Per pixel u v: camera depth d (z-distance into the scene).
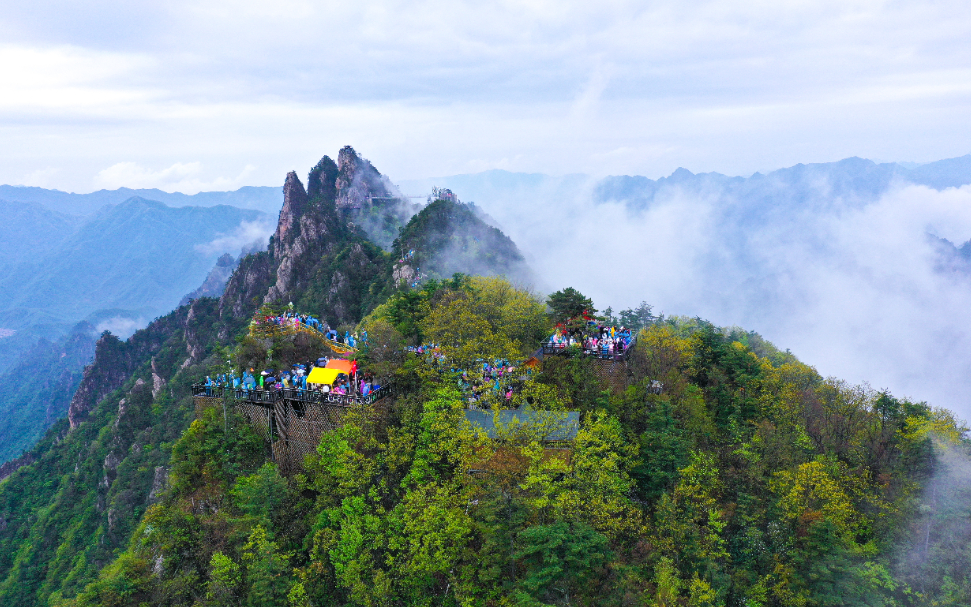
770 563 51.25
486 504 46.19
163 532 54.72
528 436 50.78
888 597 49.22
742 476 57.62
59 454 183.50
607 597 44.38
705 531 52.16
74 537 135.25
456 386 58.72
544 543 42.75
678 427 59.16
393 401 58.94
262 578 46.69
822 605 48.34
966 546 50.88
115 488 137.75
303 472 58.44
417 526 45.53
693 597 45.84
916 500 54.16
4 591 127.94
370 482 52.00
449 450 51.09
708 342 75.00
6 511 164.62
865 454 63.16
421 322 72.75
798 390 72.31
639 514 51.34
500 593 45.19
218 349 72.19
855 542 54.41
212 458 59.25
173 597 49.88
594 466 48.91
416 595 46.38
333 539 48.88
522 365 63.84
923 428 60.31
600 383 65.00
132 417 169.88
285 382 59.56
